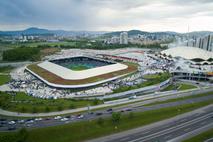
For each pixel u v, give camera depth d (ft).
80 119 463.42
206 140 382.42
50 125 432.25
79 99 608.60
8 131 407.85
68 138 385.70
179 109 524.11
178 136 393.09
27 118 479.82
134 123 443.32
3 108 538.06
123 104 568.41
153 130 417.08
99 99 607.37
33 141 372.79
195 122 455.22
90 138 388.37
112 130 415.03
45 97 617.21
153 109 519.60
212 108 540.93
